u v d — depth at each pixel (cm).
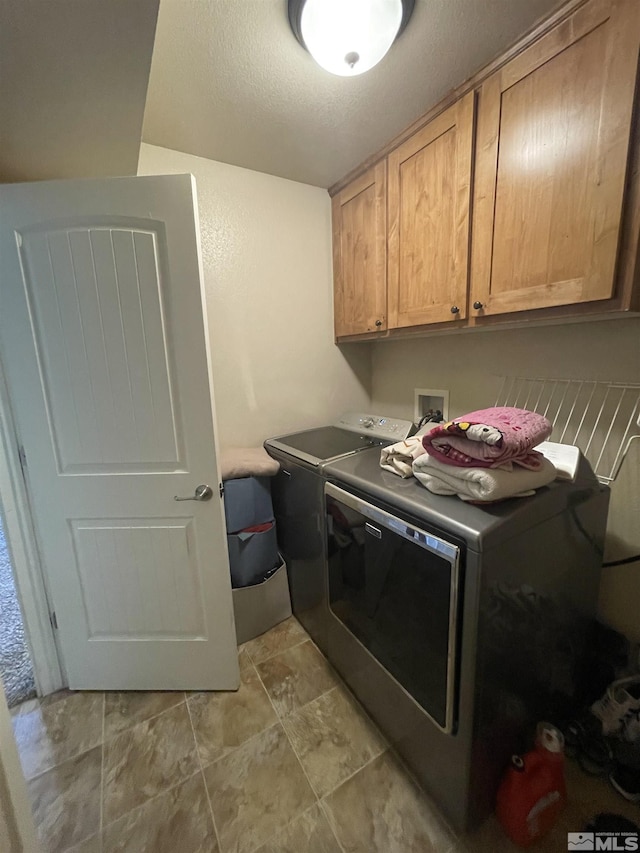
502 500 97
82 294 120
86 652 149
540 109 104
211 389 130
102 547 140
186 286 122
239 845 101
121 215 117
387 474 128
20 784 73
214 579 143
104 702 146
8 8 71
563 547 107
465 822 98
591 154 95
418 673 106
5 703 71
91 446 131
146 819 107
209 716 139
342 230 198
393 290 167
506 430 93
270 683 152
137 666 150
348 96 131
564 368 140
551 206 105
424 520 97
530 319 116
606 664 129
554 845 98
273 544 180
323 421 226
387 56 113
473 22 102
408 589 105
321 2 94
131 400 128
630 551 131
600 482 124
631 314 100
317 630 166
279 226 196
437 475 105
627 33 85
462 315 134
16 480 136
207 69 118
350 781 115
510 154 113
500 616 91
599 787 110
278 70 119
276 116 142
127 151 123
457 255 133
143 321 123
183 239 119
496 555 86
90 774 119
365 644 131
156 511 137
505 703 99
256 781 116
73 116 104
